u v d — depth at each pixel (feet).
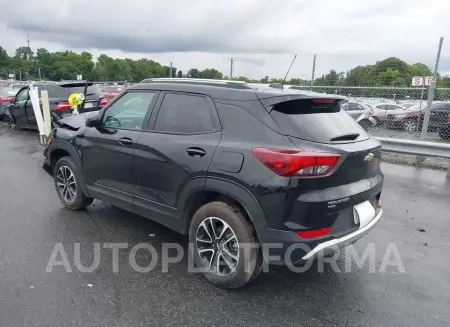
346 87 38.45
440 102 45.47
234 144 10.46
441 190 21.80
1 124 48.91
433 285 11.67
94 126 14.74
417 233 15.64
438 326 9.71
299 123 10.23
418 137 44.11
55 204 17.93
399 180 23.93
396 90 42.70
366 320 9.91
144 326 9.46
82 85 38.70
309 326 9.64
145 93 13.42
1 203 17.97
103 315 9.82
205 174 10.84
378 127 52.90
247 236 10.37
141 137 12.84
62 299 10.44
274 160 9.63
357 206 10.78
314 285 11.54
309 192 9.61
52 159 17.61
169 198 12.14
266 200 9.77
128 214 16.83
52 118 35.17
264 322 9.75
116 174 13.94
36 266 12.14
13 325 9.33
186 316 9.91
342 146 10.25
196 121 11.62
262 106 10.46
